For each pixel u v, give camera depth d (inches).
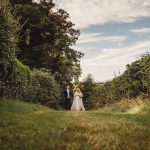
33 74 1169.4
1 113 486.0
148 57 949.8
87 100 1521.9
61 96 1488.7
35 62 1622.8
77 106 1091.9
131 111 701.9
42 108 789.9
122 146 259.0
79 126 370.6
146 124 408.8
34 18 1590.8
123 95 1067.9
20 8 1556.3
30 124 371.9
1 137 286.5
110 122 414.3
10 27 704.4
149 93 889.5
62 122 404.8
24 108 636.7
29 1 1731.1
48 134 305.6
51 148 243.6
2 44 667.4
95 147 251.3
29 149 239.5
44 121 406.3
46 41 1712.6
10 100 685.3
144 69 943.7
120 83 1079.0
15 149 239.8
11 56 722.8
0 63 674.8
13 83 784.3
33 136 291.9
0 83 699.4
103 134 315.9
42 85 1195.9
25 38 1569.9
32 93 1052.5
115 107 930.1
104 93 1342.3
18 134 303.3
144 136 308.5
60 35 1738.4
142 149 249.8
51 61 1644.9
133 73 991.0
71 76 1708.9
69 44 1788.9
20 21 1568.7
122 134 319.3
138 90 968.9
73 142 270.4
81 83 1582.2
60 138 287.9
